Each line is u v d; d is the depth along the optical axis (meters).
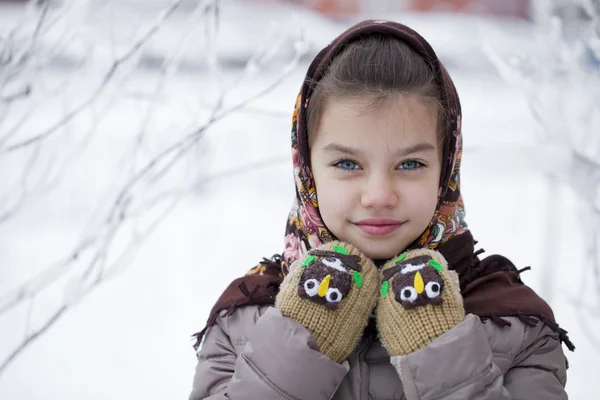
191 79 2.58
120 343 3.20
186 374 2.94
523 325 1.31
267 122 3.96
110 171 4.85
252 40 3.88
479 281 1.41
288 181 6.47
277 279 1.47
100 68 2.11
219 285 3.92
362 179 1.28
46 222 4.95
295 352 1.21
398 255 1.35
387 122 1.24
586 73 2.25
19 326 3.20
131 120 5.23
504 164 6.84
